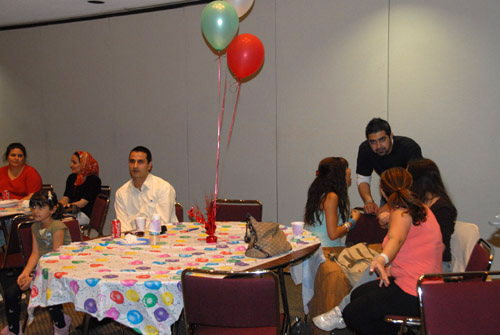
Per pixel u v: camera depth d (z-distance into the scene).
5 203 4.32
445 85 4.16
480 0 3.98
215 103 5.34
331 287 2.93
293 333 3.19
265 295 1.94
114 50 5.93
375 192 4.57
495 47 3.96
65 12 5.87
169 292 2.08
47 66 6.43
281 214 5.03
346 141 4.64
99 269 2.28
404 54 4.30
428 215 2.36
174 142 5.64
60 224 3.00
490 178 4.04
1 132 6.84
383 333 2.37
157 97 5.71
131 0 5.32
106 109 6.07
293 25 4.81
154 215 2.83
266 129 5.05
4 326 3.38
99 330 3.39
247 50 3.74
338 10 4.58
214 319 2.01
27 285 2.87
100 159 6.17
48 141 6.52
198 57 5.41
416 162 2.73
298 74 4.82
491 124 4.01
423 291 1.81
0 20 6.30
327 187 3.30
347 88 4.59
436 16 4.15
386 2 4.35
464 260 2.58
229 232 3.18
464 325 1.79
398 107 4.36
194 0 5.36
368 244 3.34
